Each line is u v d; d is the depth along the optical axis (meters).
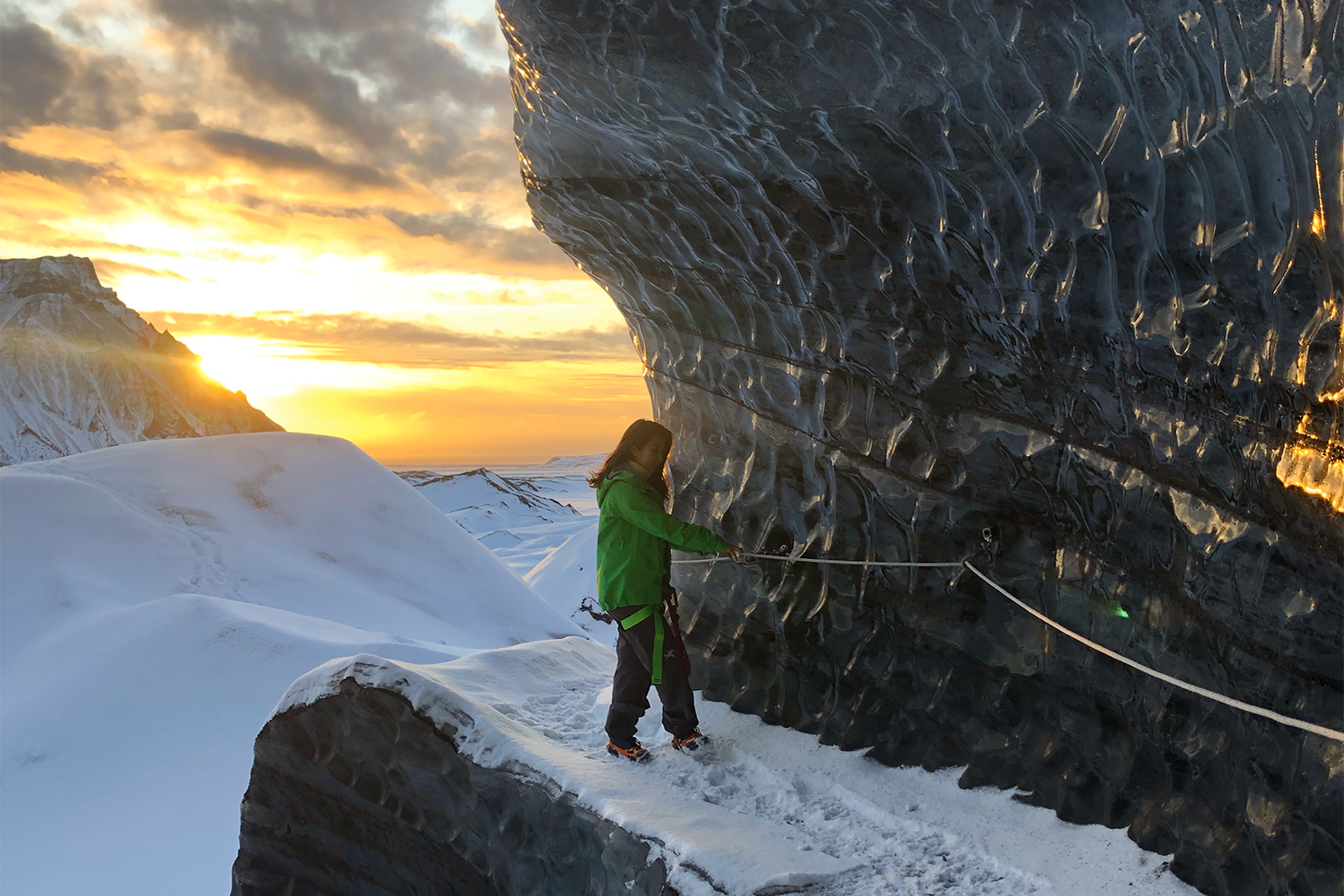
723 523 4.39
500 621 40.91
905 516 3.45
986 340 2.94
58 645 23.83
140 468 39.72
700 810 3.25
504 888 3.69
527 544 193.12
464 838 3.84
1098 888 2.63
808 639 3.94
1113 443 2.66
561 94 3.67
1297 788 2.15
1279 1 1.91
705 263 3.88
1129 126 2.24
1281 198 1.99
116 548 33.09
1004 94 2.45
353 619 34.81
